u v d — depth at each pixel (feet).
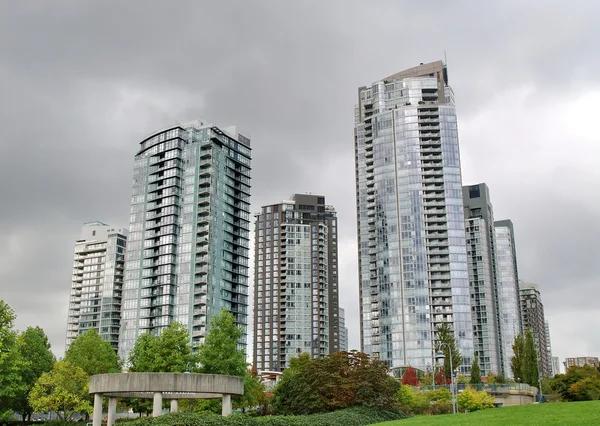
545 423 137.90
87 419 348.79
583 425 129.49
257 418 176.14
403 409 314.35
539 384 495.82
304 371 270.05
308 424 188.65
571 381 392.47
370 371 265.34
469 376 603.26
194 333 640.99
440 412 337.52
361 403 254.27
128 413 427.33
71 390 293.64
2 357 246.68
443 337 510.99
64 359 341.00
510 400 407.03
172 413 160.97
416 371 568.41
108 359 361.92
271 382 537.65
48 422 291.17
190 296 654.53
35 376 333.62
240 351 290.76
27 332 353.10
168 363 277.64
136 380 179.73
